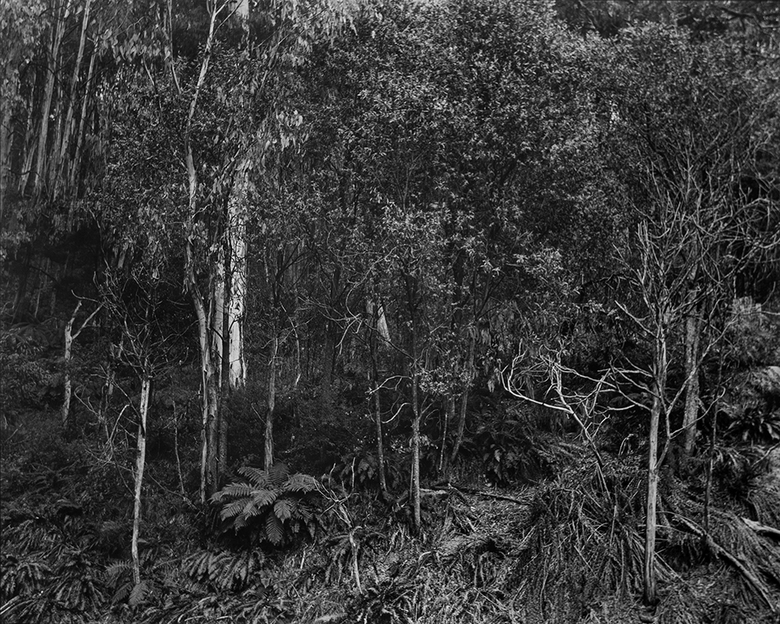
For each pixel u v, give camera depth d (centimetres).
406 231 1198
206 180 1372
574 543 1118
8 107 1591
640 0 2184
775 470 1186
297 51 1395
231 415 1409
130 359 1462
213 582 1195
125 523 1275
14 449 1331
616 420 1344
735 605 1005
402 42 1384
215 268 1370
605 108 1515
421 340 1395
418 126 1268
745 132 1478
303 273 1503
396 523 1249
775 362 1334
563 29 1477
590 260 1413
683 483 1201
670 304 1125
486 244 1340
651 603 1027
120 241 1445
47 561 1192
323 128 1414
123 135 1405
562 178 1354
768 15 2112
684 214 1167
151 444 1407
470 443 1365
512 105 1284
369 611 1105
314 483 1250
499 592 1119
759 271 1505
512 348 1388
